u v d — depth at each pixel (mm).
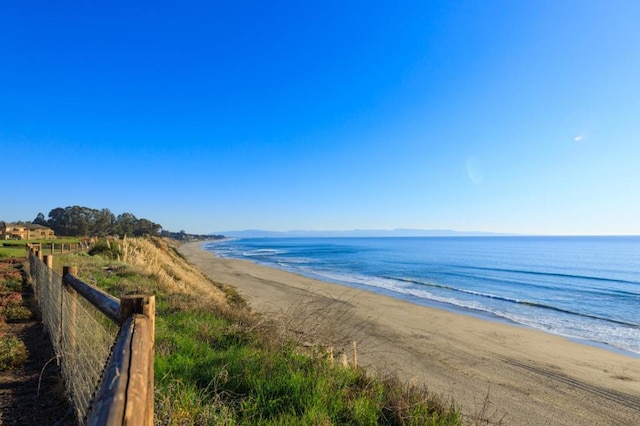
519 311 21406
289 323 6633
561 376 10312
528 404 8094
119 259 18516
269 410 3754
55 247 38469
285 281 31078
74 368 3479
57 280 5070
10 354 4691
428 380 9078
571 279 37719
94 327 2953
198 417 3340
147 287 10695
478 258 69188
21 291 10898
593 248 111188
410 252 90188
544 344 14078
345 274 40844
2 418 3293
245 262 55688
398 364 10141
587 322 18969
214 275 34375
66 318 4211
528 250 99750
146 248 24469
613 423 7531
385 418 4117
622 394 9180
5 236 75250
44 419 3338
